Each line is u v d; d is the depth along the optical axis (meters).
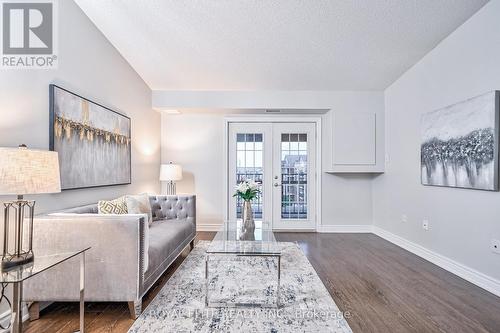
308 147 4.78
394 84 4.00
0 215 1.81
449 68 2.85
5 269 1.42
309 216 4.79
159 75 3.88
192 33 2.99
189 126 4.75
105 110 2.92
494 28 2.31
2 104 1.83
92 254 1.87
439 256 2.99
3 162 1.37
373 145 4.30
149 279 2.08
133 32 2.96
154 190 4.41
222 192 4.75
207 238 4.22
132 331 1.75
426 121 3.18
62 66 2.32
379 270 2.84
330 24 2.82
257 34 3.01
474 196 2.51
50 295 1.85
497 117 2.24
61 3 2.31
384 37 3.00
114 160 3.09
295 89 4.27
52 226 1.85
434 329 1.79
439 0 2.44
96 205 2.59
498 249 2.26
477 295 2.27
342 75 3.84
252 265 3.00
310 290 2.36
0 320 1.73
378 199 4.46
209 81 4.04
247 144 4.81
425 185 3.24
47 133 2.14
